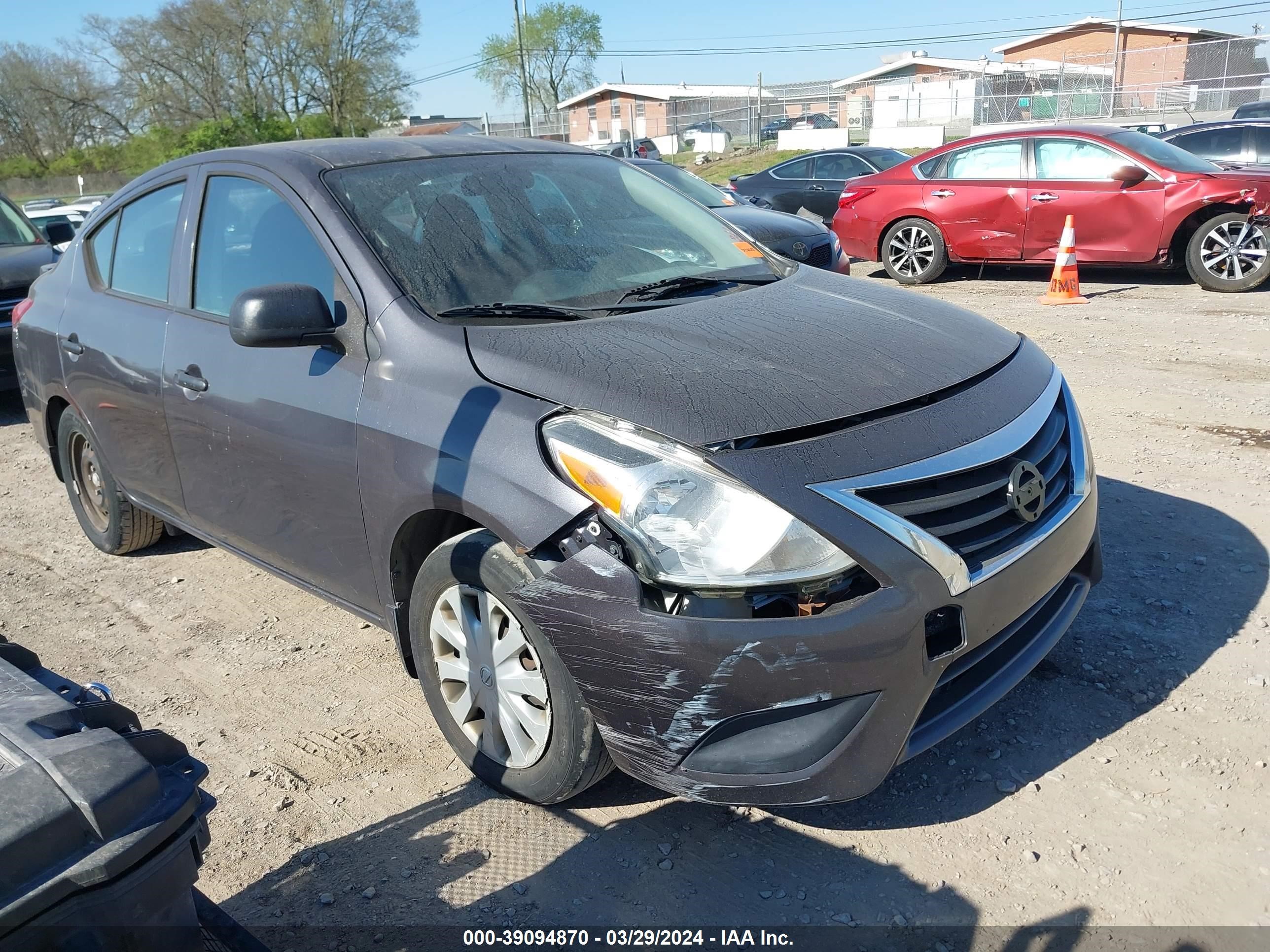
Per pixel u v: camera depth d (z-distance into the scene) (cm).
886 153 1384
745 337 273
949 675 239
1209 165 938
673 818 270
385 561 290
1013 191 999
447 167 345
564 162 379
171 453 375
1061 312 877
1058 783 272
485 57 7019
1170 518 430
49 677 178
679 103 4469
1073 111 3350
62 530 523
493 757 276
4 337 726
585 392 246
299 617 405
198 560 470
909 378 259
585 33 6888
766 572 220
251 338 280
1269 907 227
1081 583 295
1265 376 628
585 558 232
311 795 289
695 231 368
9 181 6006
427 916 241
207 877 260
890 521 225
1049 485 268
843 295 324
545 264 316
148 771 150
